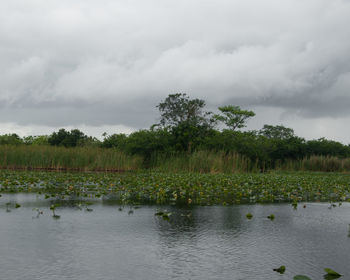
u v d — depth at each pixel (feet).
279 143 108.17
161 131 94.12
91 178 53.98
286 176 63.57
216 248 18.07
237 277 14.24
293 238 20.13
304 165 101.76
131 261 15.97
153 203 32.01
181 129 93.61
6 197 34.50
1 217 24.84
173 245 18.49
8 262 15.65
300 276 13.87
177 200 34.19
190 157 78.48
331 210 29.27
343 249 18.13
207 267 15.33
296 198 36.27
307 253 17.43
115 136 126.72
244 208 29.84
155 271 14.78
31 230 21.17
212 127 101.35
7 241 18.80
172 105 105.19
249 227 22.68
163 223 23.50
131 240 19.31
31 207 28.96
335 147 116.26
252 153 87.40
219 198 35.94
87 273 14.47
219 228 22.31
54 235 20.11
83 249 17.62
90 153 83.87
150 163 85.56
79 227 22.06
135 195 37.47
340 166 98.22
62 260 15.98
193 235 20.53
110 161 81.92
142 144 89.10
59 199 33.58
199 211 28.17
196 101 103.30
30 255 16.62
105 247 17.99
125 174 66.39
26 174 60.85
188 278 14.07
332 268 15.44
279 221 24.61
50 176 57.72
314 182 53.06
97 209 28.40
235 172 75.82
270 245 18.72
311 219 25.40
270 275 14.49
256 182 51.01
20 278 13.87
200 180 53.01
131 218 24.99
